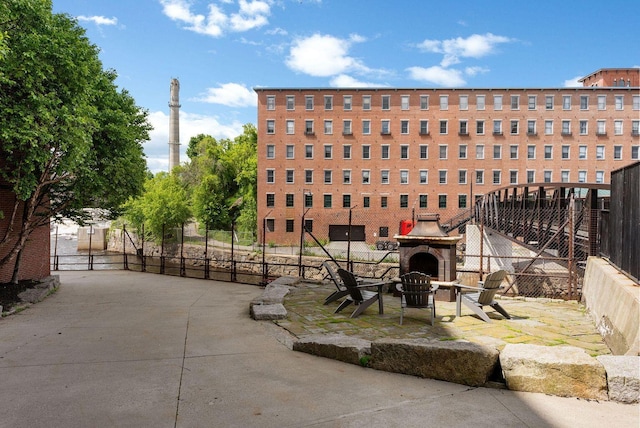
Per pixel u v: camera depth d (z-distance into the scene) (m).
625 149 54.06
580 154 54.44
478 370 4.88
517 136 54.56
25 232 12.97
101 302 11.96
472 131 54.72
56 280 15.16
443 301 10.80
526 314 9.48
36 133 10.07
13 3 10.15
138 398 4.54
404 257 11.27
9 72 10.10
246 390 4.78
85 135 11.41
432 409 4.23
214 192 65.88
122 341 7.18
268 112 55.88
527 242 20.50
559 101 54.47
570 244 12.30
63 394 4.64
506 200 28.84
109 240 65.62
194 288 14.93
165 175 67.75
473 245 27.59
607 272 8.43
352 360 5.79
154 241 54.44
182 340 7.21
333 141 55.59
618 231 8.62
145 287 15.27
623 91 54.19
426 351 5.19
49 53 10.70
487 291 8.63
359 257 38.06
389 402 4.41
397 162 55.19
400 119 55.31
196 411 4.20
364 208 55.22
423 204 54.94
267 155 55.78
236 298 12.53
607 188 13.79
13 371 5.50
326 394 4.65
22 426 3.83
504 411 4.17
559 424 3.87
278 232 55.38
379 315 9.18
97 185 14.23
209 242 51.88
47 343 7.08
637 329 5.81
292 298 11.12
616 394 4.38
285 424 3.90
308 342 6.35
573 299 11.70
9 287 12.97
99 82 14.40
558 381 4.57
